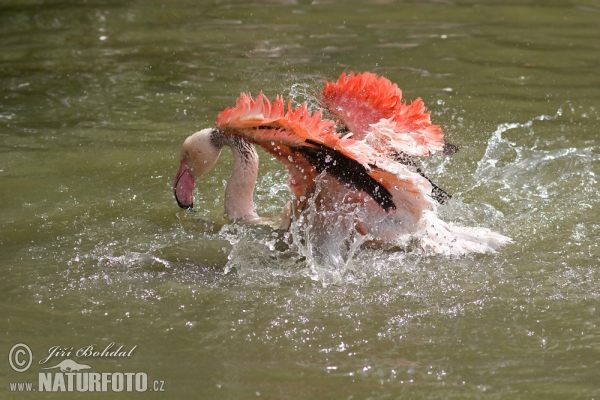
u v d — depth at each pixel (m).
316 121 16.95
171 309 16.94
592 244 19.56
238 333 15.90
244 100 18.00
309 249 19.56
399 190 19.00
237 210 22.11
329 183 19.27
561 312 16.39
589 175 23.73
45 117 29.69
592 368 14.40
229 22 42.38
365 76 19.69
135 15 44.34
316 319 16.42
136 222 21.75
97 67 35.38
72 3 46.97
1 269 18.84
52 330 16.08
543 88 31.61
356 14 43.75
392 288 17.72
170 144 27.03
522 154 25.36
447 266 18.69
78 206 22.64
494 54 36.25
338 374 14.41
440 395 13.71
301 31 40.41
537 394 13.67
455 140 26.58
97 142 27.30
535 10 44.03
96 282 18.22
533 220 21.08
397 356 14.95
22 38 40.09
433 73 33.59
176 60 36.00
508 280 17.84
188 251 20.02
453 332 15.77
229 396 13.77
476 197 22.64
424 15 43.34
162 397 13.80
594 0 45.91
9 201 22.89
